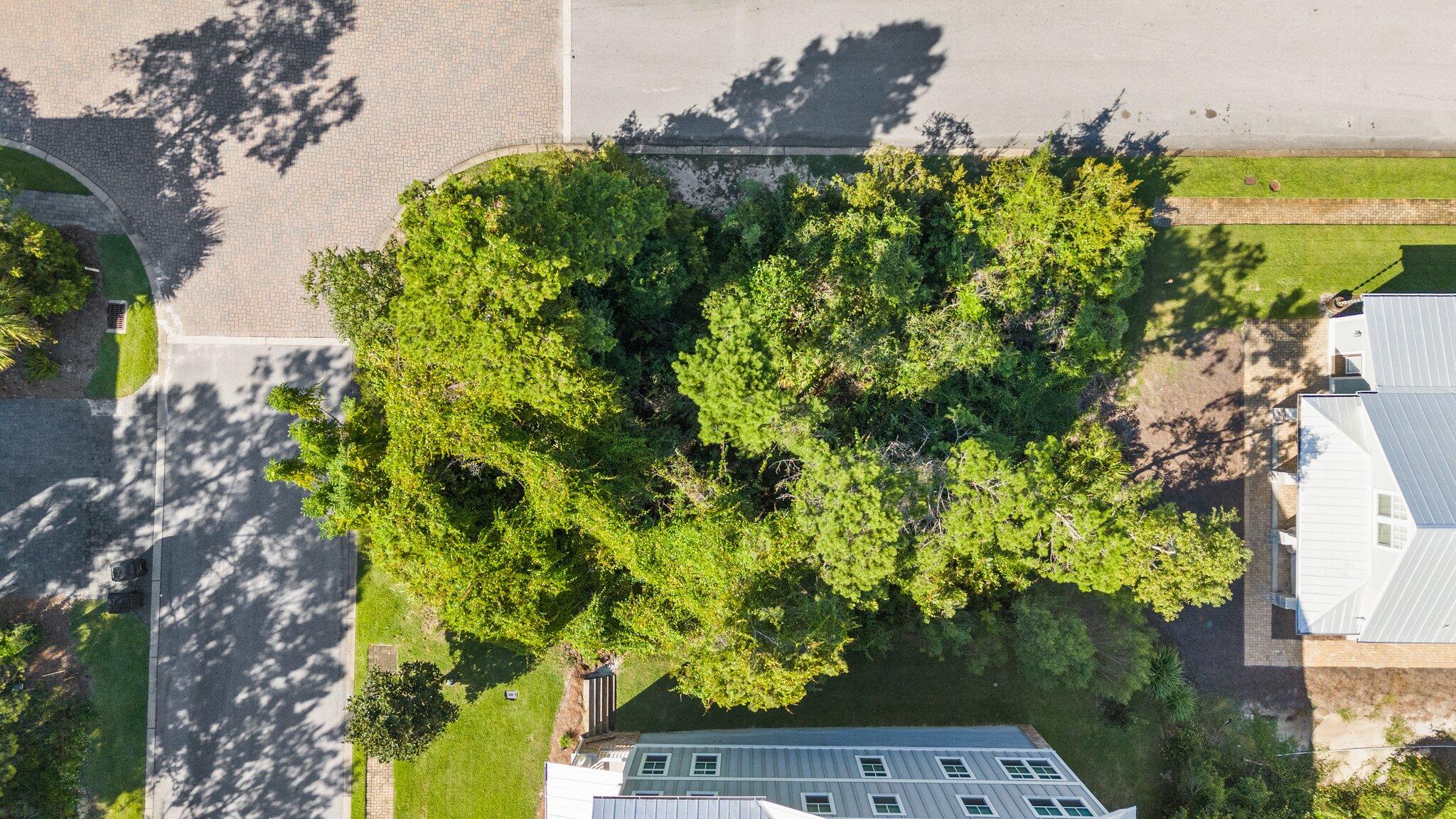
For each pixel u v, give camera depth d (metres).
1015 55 28.36
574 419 21.53
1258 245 28.80
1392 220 28.75
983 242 25.78
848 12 28.25
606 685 28.39
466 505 23.09
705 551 21.70
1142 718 28.70
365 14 27.91
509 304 19.91
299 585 28.48
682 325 26.69
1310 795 28.64
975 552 22.62
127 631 28.38
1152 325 29.03
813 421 22.34
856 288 24.53
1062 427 27.72
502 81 28.16
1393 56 28.34
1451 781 28.50
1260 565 29.25
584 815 24.14
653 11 28.19
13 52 27.86
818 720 28.48
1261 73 28.44
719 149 28.48
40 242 25.64
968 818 22.62
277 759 28.50
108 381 28.17
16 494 28.23
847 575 20.75
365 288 22.94
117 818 28.20
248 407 28.31
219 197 28.08
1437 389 26.03
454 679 28.53
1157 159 28.64
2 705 26.05
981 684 28.64
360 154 28.11
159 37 27.94
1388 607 26.08
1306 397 27.44
